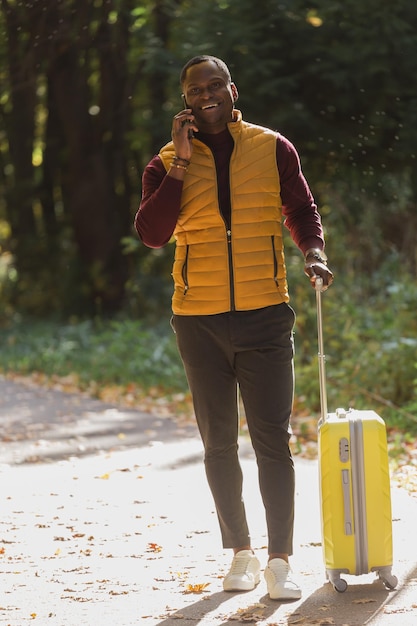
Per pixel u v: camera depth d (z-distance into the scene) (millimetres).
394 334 13234
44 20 13781
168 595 5480
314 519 7102
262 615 5051
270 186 5379
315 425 11352
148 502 7805
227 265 5355
